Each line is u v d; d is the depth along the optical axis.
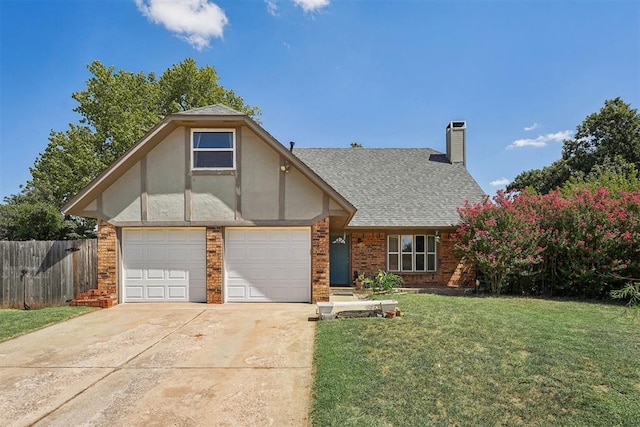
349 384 4.70
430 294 12.69
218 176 10.79
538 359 5.52
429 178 17.31
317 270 10.82
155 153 10.75
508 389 4.53
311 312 9.51
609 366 5.25
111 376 5.32
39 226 21.75
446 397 4.32
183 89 25.59
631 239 11.22
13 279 11.74
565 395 4.36
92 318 8.93
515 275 12.49
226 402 4.47
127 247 10.91
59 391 4.83
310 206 10.88
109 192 10.72
